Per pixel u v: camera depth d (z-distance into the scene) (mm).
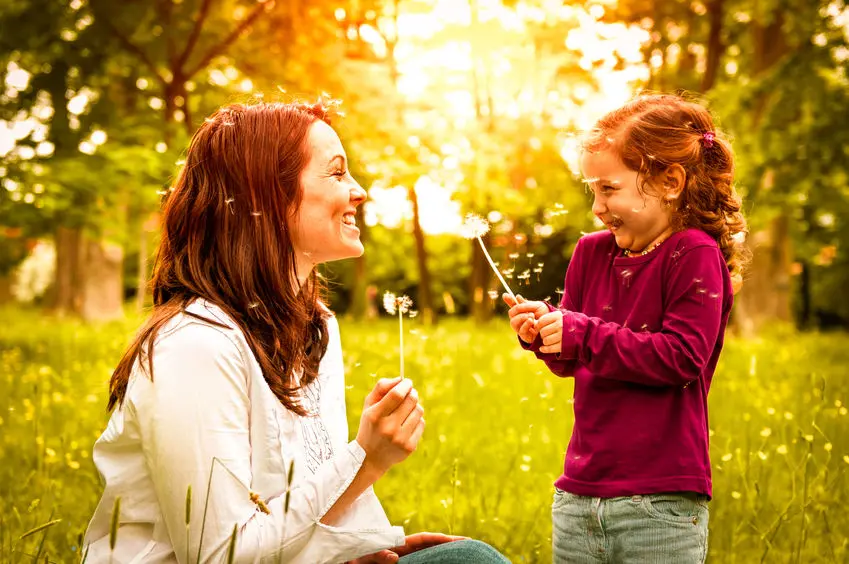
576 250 2938
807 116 14445
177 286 2141
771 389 6941
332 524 2008
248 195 2156
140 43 12164
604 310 2715
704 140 2701
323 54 12523
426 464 4535
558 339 2508
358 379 7230
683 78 19906
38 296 43156
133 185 10945
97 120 11734
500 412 6180
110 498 1984
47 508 3725
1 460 4609
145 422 1899
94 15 11492
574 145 2803
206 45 12734
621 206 2646
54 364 8750
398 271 37719
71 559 3133
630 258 2682
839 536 3580
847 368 9562
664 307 2592
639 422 2506
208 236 2160
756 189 14969
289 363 2158
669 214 2668
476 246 24172
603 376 2500
